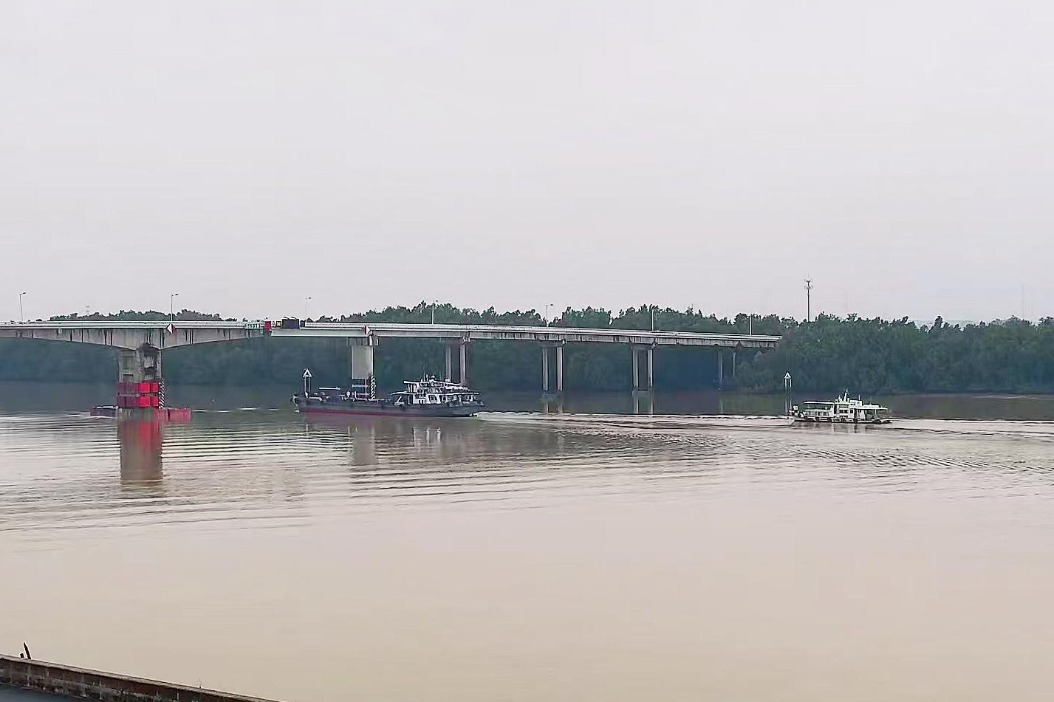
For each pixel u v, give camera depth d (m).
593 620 59.50
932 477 111.38
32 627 59.09
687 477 112.12
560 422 190.25
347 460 129.88
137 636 57.38
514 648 54.97
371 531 83.00
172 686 36.44
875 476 112.38
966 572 69.31
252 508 94.00
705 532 81.81
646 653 54.19
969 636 56.62
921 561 72.19
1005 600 62.91
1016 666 52.28
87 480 112.69
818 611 60.94
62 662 53.53
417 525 85.31
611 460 128.00
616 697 48.69
